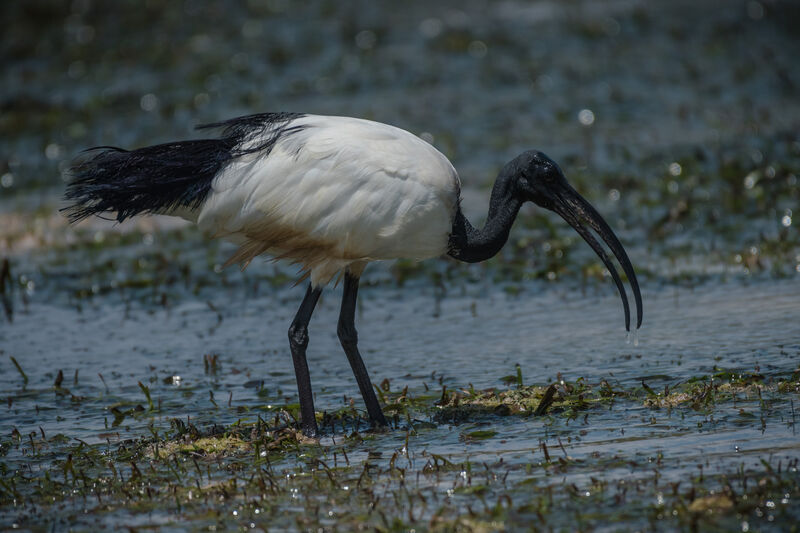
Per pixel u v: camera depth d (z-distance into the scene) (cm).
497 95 2781
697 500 734
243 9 3891
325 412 1039
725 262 1504
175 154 1011
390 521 743
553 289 1471
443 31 3481
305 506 786
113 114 2825
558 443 900
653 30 3472
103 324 1426
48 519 795
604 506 743
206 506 802
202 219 1015
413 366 1195
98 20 3831
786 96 2714
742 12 3684
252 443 955
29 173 2355
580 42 3334
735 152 2142
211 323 1411
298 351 995
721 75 2947
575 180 1988
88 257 1758
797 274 1422
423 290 1516
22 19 3875
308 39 3450
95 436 1015
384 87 2894
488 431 945
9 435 1024
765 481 756
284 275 1599
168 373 1212
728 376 1040
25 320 1455
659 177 1995
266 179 981
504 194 1049
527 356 1195
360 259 1019
